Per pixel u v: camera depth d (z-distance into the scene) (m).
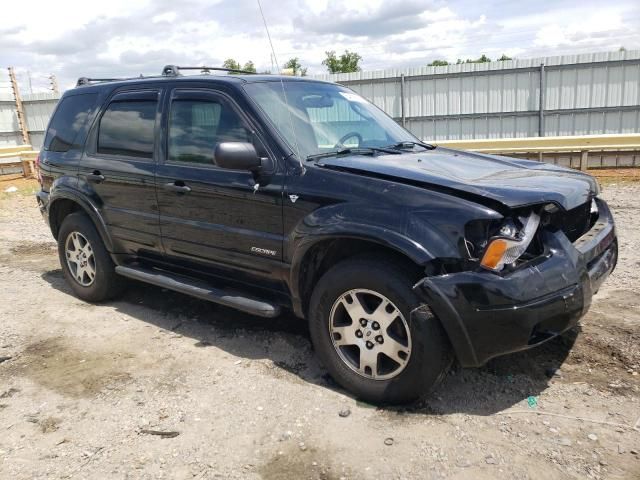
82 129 5.10
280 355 3.99
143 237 4.56
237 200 3.78
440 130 19.28
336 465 2.77
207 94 4.05
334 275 3.31
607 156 12.32
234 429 3.11
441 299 2.88
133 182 4.50
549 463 2.70
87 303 5.28
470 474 2.65
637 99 17.09
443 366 3.05
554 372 3.55
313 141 3.78
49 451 2.99
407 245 2.95
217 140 3.95
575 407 3.17
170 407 3.37
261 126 3.70
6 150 17.58
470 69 18.34
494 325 2.83
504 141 12.59
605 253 3.54
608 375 3.48
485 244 2.90
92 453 2.96
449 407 3.23
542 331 2.98
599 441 2.85
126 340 4.37
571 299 2.95
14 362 4.07
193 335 4.41
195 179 4.02
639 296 4.72
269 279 3.79
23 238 8.43
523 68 17.78
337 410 3.25
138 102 4.61
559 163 12.45
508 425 3.03
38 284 5.95
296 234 3.44
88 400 3.49
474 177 3.29
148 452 2.94
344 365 3.39
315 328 3.48
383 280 3.08
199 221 4.08
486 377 3.53
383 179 3.22
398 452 2.84
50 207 5.42
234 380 3.65
